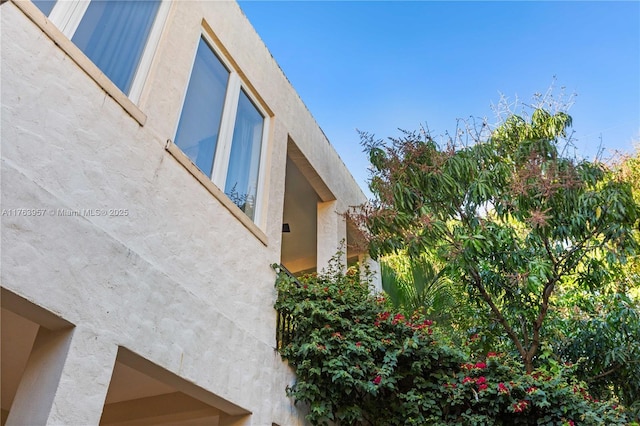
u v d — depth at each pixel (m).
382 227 6.02
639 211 5.75
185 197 3.92
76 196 2.89
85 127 3.10
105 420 4.52
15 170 2.53
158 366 3.12
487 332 6.95
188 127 4.47
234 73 5.50
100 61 3.58
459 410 4.94
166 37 4.31
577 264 6.32
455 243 5.68
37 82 2.84
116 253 3.03
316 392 4.53
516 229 6.75
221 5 5.43
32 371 2.55
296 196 8.03
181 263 3.65
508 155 6.62
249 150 5.54
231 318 4.08
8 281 2.33
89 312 2.72
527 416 4.80
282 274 5.07
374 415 5.03
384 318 5.22
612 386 6.60
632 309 6.45
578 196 5.68
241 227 4.64
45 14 3.20
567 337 6.93
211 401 3.68
